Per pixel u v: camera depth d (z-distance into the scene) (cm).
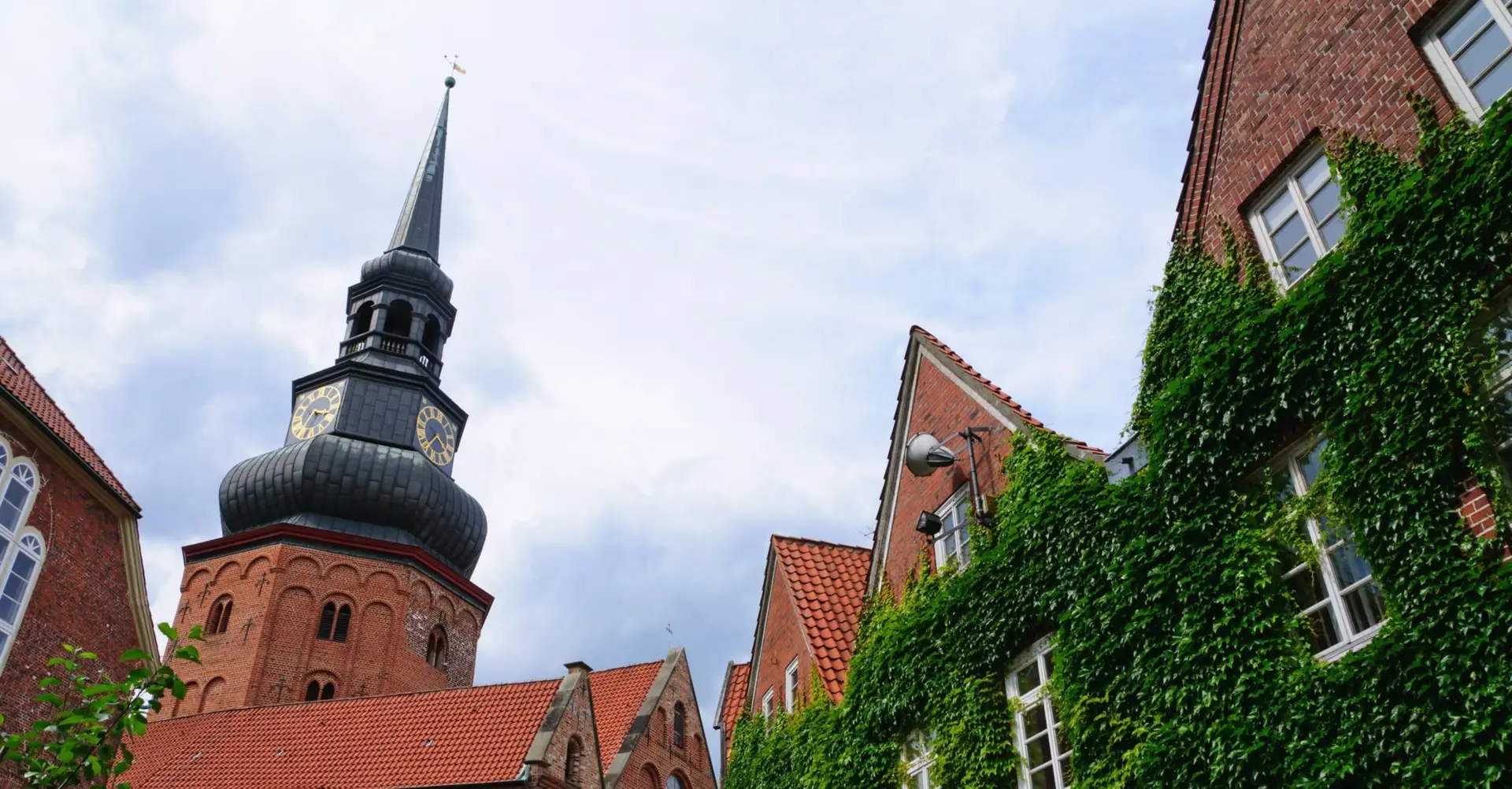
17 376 2777
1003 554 1639
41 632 2641
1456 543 1019
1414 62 1280
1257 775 1121
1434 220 1129
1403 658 1028
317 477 6278
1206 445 1336
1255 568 1220
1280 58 1493
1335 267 1216
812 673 2305
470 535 6775
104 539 2908
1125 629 1362
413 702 4188
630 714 4875
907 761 1831
